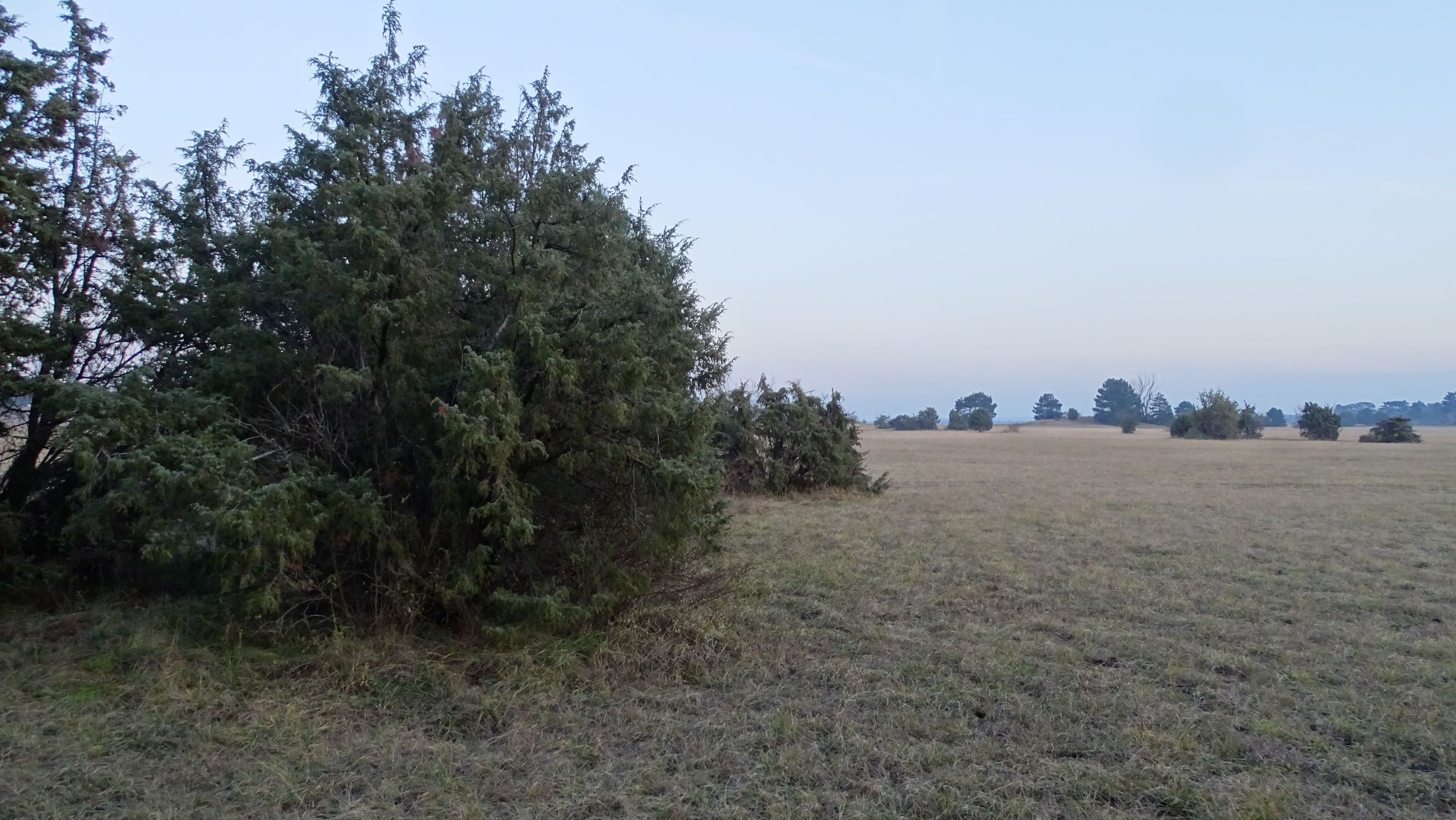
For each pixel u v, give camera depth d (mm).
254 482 5945
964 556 12109
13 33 7160
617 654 6598
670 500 7266
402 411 6758
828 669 6723
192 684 5797
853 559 11742
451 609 6793
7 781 4445
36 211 6996
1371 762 5090
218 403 6516
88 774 4566
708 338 11469
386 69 7691
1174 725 5566
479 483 6359
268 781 4547
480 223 7312
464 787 4566
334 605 6660
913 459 39750
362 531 6340
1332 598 9430
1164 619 8500
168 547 5629
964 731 5445
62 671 5887
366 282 6297
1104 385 143250
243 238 7363
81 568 7609
